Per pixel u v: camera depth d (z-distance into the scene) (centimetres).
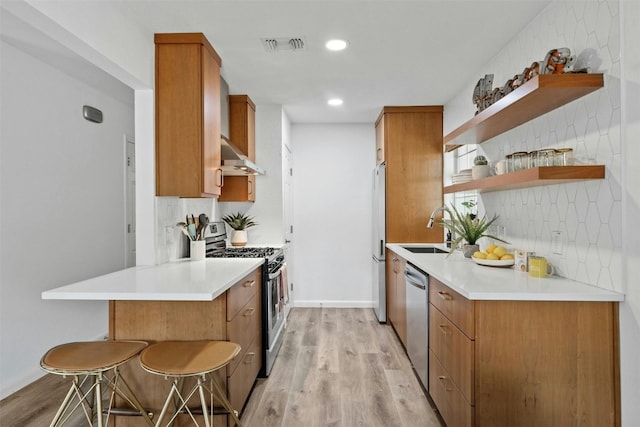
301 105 406
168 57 244
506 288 172
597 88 167
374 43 255
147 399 193
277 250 354
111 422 194
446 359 204
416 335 271
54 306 304
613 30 160
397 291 358
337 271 486
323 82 334
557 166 167
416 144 413
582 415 165
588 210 178
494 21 225
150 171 244
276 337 317
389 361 311
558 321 165
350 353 329
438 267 236
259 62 287
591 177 166
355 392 259
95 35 186
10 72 263
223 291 183
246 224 396
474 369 166
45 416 231
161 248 256
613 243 163
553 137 203
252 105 390
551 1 202
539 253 220
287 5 207
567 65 178
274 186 405
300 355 324
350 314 452
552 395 166
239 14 216
